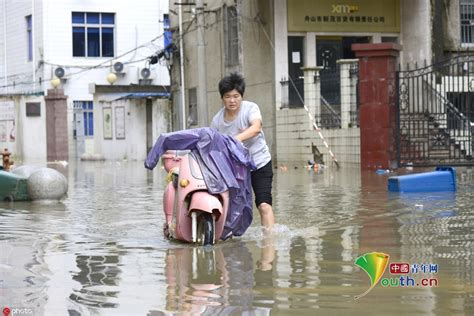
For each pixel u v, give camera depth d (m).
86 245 9.47
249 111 9.68
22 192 15.30
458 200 13.80
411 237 9.55
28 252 8.95
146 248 9.19
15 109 47.03
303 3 30.38
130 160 41.50
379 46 23.83
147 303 6.35
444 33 30.66
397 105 24.06
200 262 8.16
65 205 14.63
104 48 48.34
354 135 25.80
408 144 24.56
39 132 45.88
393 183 15.96
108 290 6.86
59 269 7.88
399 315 5.86
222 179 9.20
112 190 18.64
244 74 32.44
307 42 30.50
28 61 49.16
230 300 6.41
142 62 48.44
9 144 47.66
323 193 16.19
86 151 47.12
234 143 9.31
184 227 9.40
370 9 30.88
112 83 47.12
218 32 34.69
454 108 25.81
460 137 25.25
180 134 9.25
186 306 6.23
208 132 9.27
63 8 47.47
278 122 30.25
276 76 30.23
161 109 40.84
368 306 6.14
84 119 47.50
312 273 7.45
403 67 30.88
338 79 27.08
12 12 50.66
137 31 48.56
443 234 9.73
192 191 9.20
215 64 35.25
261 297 6.49
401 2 31.14
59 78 47.09
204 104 30.33
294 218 11.76
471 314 5.86
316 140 27.81
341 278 7.20
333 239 9.55
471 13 30.89
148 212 13.20
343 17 30.72
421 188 15.88
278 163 30.28
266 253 8.62
